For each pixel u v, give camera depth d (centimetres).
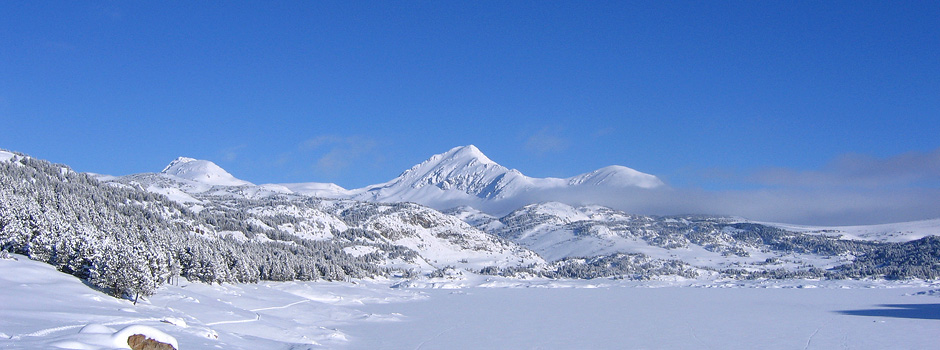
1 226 14488
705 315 18538
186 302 12800
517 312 19300
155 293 12750
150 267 13262
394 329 14438
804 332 14525
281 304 16638
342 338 12088
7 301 9012
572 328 15100
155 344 5691
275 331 11450
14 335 6128
